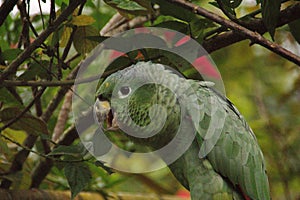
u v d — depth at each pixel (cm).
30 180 727
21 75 629
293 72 990
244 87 973
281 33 895
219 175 612
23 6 611
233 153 611
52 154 610
